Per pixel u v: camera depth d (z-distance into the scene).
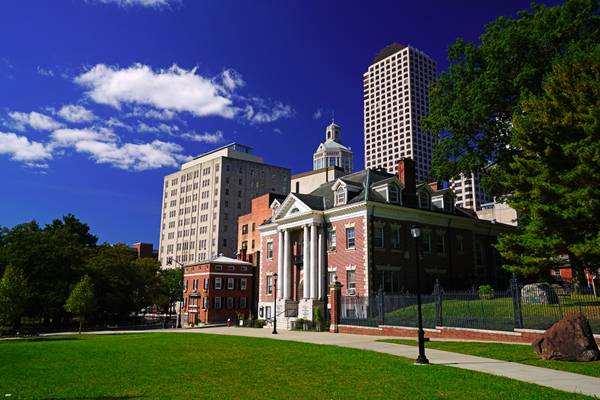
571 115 24.38
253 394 13.35
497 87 36.69
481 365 17.44
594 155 22.53
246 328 52.25
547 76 29.03
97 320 78.00
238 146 153.25
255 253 83.88
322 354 21.81
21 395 13.81
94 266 74.75
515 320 25.16
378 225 47.19
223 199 137.38
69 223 92.31
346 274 47.53
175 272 100.69
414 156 196.00
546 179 25.73
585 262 24.95
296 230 54.97
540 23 35.25
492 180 39.81
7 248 66.19
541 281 39.69
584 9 33.62
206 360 20.95
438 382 14.24
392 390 13.41
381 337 31.61
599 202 22.09
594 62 25.22
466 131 40.72
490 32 39.47
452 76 42.09
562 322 18.62
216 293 78.25
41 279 67.12
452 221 53.69
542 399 11.71
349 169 142.00
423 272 49.72
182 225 149.12
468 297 31.56
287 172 152.12
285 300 52.22
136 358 22.56
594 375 15.10
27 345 32.97
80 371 18.67
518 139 27.34
